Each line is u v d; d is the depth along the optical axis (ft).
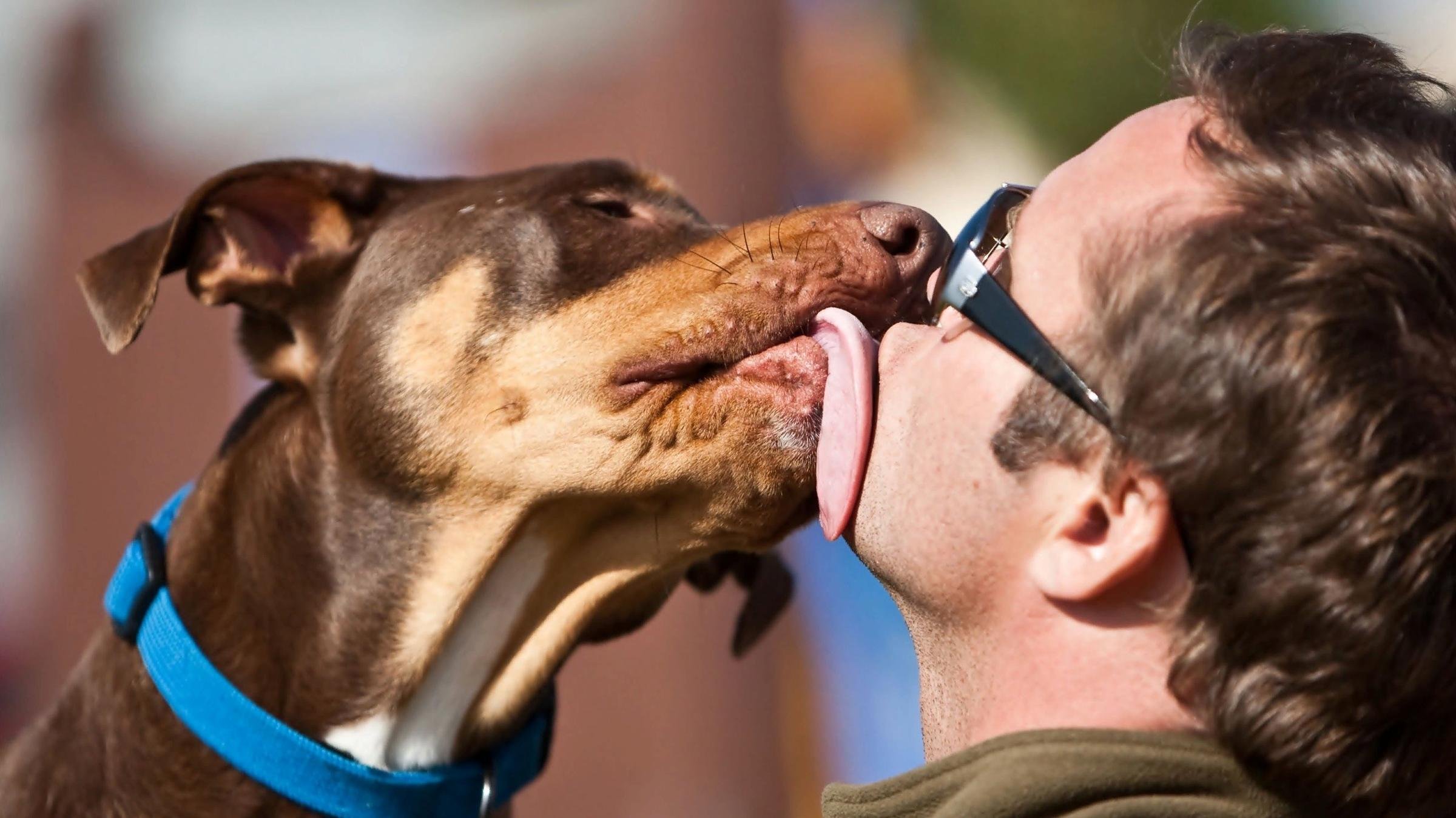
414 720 10.16
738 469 9.72
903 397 8.04
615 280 10.32
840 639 20.80
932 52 24.12
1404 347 6.50
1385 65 7.59
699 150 22.82
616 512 10.31
